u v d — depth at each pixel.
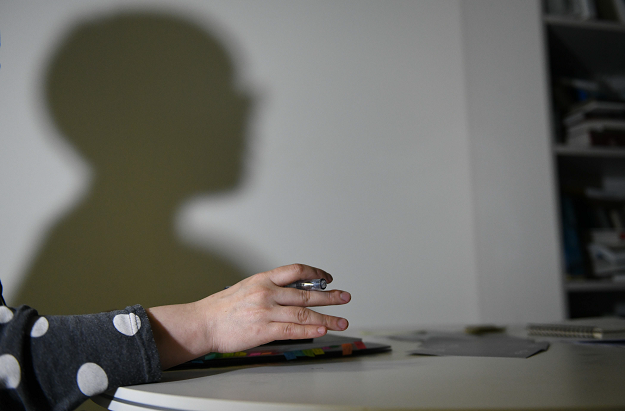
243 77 1.79
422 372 0.46
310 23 1.87
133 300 1.62
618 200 1.72
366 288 1.82
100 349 0.46
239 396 0.37
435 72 1.97
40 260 1.57
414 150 1.92
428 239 1.89
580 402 0.32
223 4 1.79
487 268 1.85
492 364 0.51
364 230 1.84
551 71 1.91
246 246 1.74
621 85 1.99
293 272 0.57
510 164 1.72
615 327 0.74
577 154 1.57
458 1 2.00
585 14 1.61
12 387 0.42
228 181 1.75
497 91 1.79
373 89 1.90
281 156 1.80
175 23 1.75
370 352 0.63
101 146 1.65
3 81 1.59
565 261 1.56
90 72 1.66
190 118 1.73
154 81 1.71
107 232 1.63
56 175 1.61
